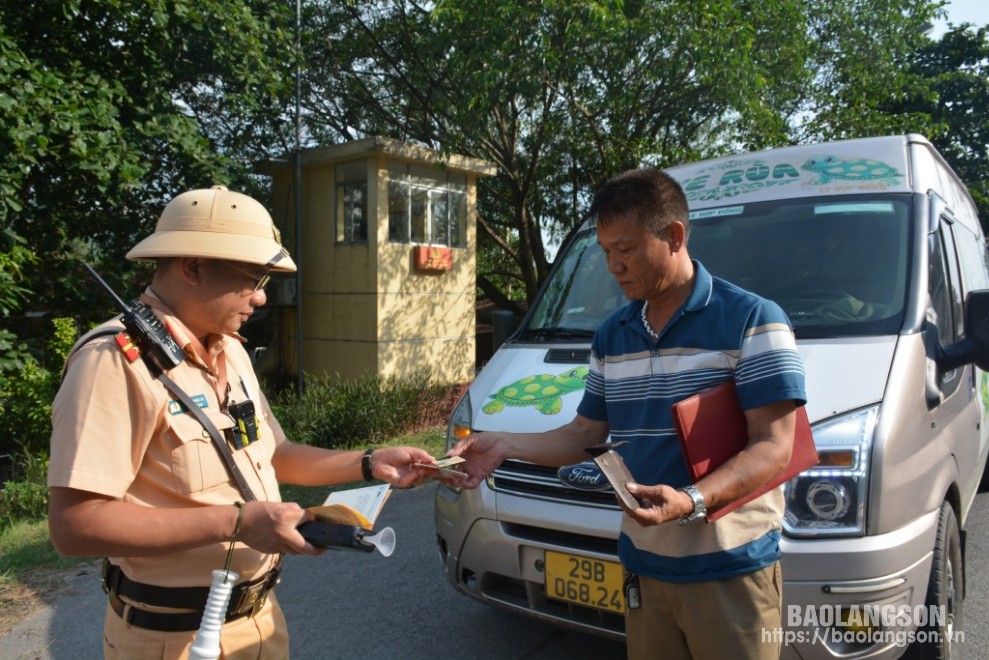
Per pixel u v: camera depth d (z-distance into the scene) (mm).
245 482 1840
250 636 1916
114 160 6953
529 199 14711
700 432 1831
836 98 12352
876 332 3000
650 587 2045
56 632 3855
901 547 2465
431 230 11570
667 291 2021
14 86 6328
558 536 2867
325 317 11352
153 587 1764
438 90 12477
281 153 11047
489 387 3527
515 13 9211
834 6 12578
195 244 1734
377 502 1780
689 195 4180
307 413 7727
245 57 8695
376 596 4211
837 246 3496
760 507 1963
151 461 1709
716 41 9492
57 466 1569
